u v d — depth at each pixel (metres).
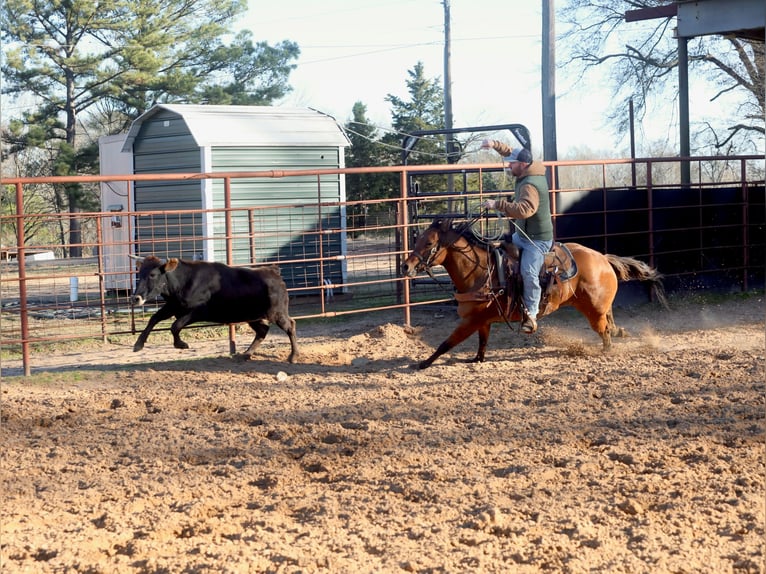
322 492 6.21
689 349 11.40
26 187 42.44
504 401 8.70
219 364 11.20
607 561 4.89
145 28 38.25
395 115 47.97
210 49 40.25
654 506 5.74
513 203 10.22
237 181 16.77
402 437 7.53
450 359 11.29
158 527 5.52
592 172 47.81
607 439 7.21
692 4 17.56
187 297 10.77
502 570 4.79
